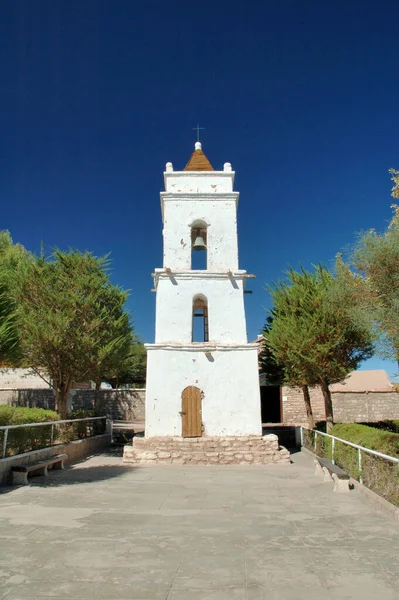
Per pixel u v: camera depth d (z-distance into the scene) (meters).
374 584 4.72
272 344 19.17
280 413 29.64
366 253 10.80
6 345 10.56
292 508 8.54
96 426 20.86
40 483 11.27
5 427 10.88
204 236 19.56
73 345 16.91
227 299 17.73
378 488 8.91
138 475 13.06
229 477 12.77
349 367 17.23
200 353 16.88
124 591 4.54
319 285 17.91
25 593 4.47
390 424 20.97
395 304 10.11
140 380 43.88
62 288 17.84
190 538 6.41
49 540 6.27
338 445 13.01
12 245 32.62
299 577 4.91
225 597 4.39
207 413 16.41
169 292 17.70
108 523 7.28
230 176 19.12
